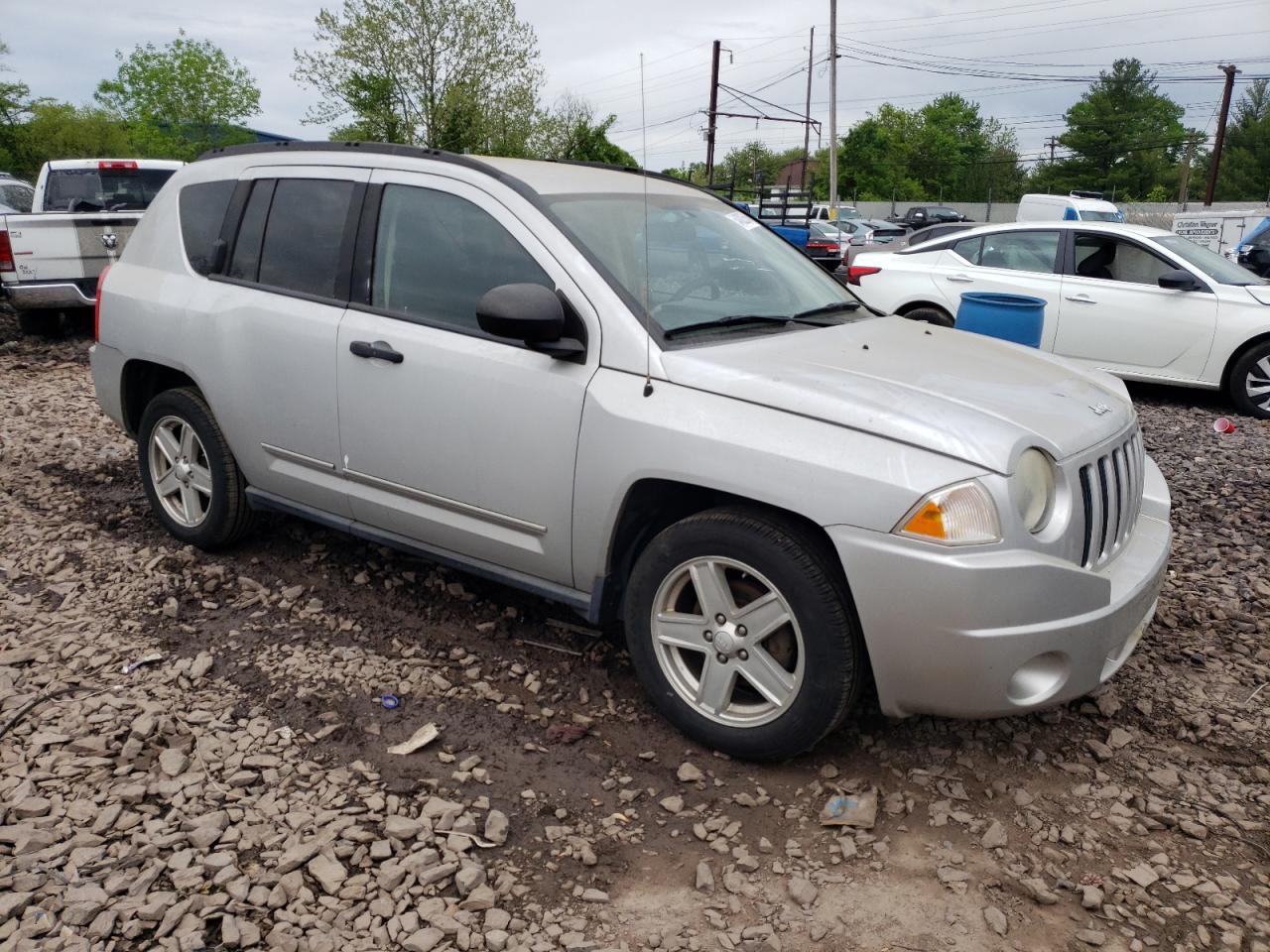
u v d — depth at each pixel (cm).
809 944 256
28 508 552
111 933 250
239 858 278
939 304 995
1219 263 944
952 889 276
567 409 341
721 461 310
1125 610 312
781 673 316
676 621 335
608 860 285
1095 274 942
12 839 280
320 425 411
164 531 518
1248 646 422
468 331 370
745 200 1844
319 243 417
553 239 355
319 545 496
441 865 276
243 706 356
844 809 305
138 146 3741
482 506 370
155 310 468
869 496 289
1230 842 298
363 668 384
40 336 1123
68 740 330
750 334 364
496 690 372
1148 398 971
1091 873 284
